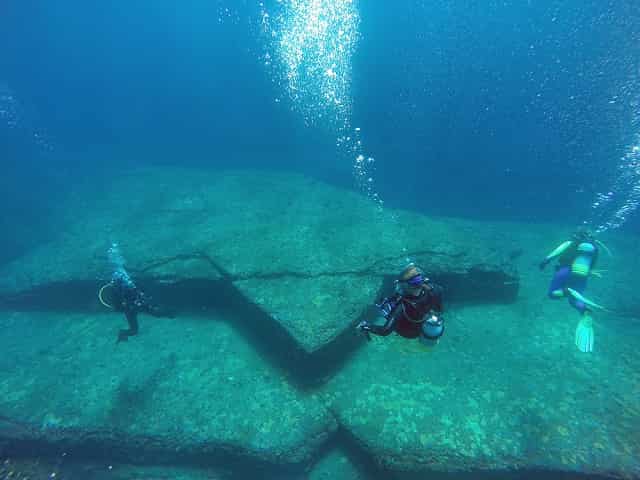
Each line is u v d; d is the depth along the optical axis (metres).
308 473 3.67
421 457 3.43
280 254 5.57
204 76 25.34
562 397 3.84
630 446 3.32
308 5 18.77
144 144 18.12
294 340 4.22
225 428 3.80
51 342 5.11
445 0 15.24
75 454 3.96
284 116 19.05
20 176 11.17
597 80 12.84
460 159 13.57
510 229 7.67
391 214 6.75
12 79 24.72
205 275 5.43
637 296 5.38
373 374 4.29
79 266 5.91
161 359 4.67
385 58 17.92
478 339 4.75
